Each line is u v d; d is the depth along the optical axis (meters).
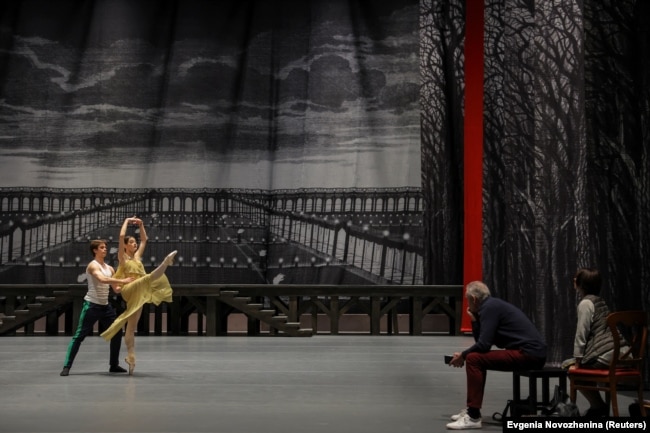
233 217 19.92
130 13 20.31
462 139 18.77
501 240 16.97
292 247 19.73
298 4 20.30
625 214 9.36
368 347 13.86
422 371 10.24
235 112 20.17
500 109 17.16
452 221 18.73
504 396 8.12
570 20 9.81
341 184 19.70
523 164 10.60
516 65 10.80
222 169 20.06
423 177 18.95
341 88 19.88
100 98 20.12
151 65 20.27
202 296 16.48
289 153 19.97
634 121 9.45
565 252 9.70
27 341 14.97
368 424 6.49
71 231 19.89
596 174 9.57
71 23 20.34
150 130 20.14
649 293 9.02
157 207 19.95
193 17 20.36
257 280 19.78
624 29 9.59
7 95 20.17
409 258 19.23
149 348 13.41
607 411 6.39
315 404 7.53
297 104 20.08
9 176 20.00
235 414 6.95
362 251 19.44
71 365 9.86
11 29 20.31
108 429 6.23
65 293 16.06
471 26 17.53
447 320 18.61
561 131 9.79
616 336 5.93
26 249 19.83
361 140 19.72
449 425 6.28
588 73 9.70
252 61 20.25
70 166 20.03
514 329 6.45
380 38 19.88
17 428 6.26
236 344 14.30
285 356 12.12
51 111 20.16
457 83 18.86
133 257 9.84
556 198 9.79
